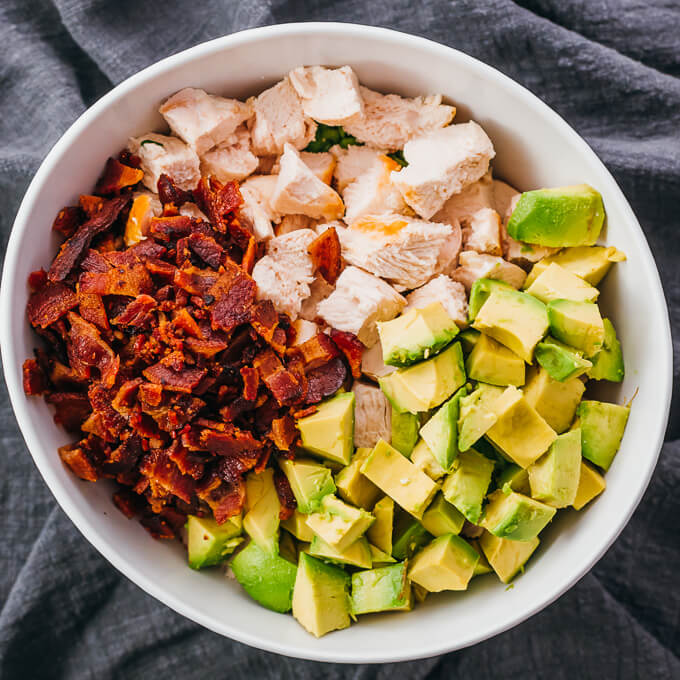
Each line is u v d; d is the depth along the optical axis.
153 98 0.46
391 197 0.47
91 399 0.44
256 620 0.46
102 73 0.54
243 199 0.46
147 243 0.45
